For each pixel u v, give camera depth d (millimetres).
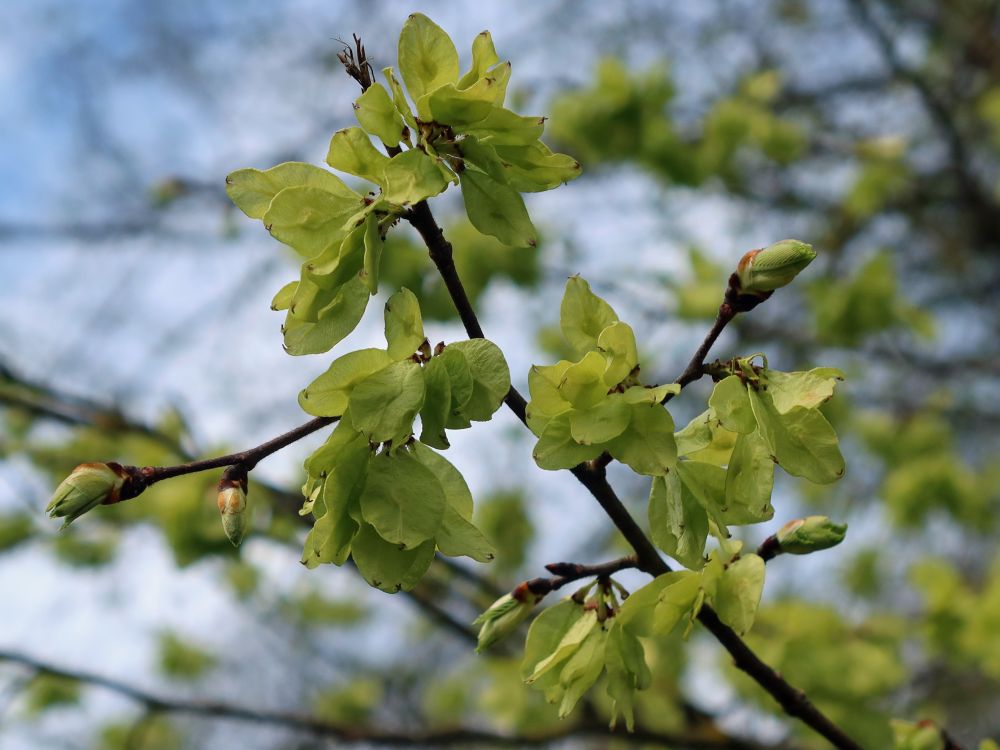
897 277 7859
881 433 6840
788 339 6844
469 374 1583
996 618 4379
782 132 6270
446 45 1689
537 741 4336
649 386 1695
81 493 1664
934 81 7766
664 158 6074
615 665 1837
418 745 4445
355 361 1579
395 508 1599
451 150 1668
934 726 2531
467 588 4809
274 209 1627
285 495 4426
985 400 7930
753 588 1836
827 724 2189
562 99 6207
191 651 6598
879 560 6520
